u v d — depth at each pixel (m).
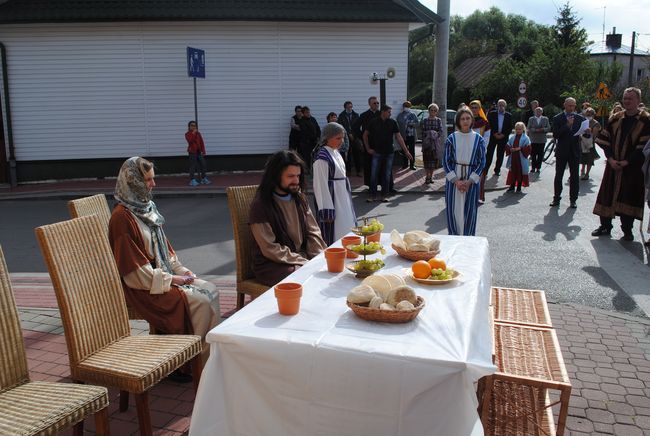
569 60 39.88
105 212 4.49
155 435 3.18
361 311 2.51
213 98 15.02
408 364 2.14
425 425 2.15
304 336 2.34
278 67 15.08
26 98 14.45
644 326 4.80
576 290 5.73
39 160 14.73
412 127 15.36
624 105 7.36
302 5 14.78
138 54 14.56
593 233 7.95
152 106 14.87
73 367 2.91
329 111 15.47
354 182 13.82
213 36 14.71
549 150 19.19
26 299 5.73
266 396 2.36
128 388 2.78
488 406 2.83
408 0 14.55
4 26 14.05
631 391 3.70
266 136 15.39
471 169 6.06
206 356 3.70
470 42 66.62
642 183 7.34
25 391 2.63
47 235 2.83
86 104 14.65
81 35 14.29
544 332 3.39
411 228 8.88
